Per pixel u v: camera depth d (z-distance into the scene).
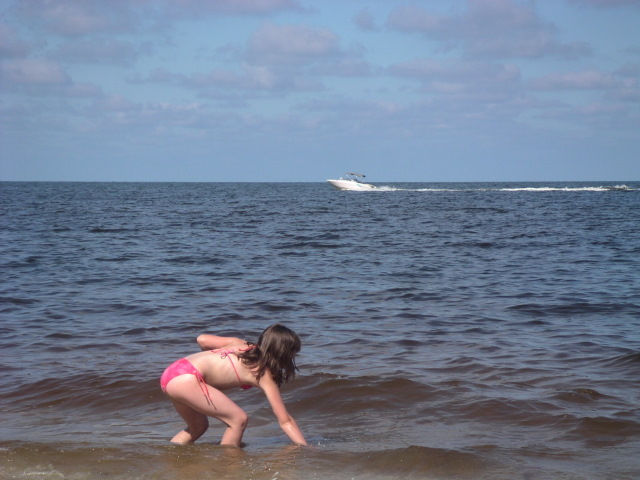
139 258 18.09
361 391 6.15
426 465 4.32
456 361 7.30
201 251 20.20
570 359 7.36
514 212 47.41
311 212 48.19
